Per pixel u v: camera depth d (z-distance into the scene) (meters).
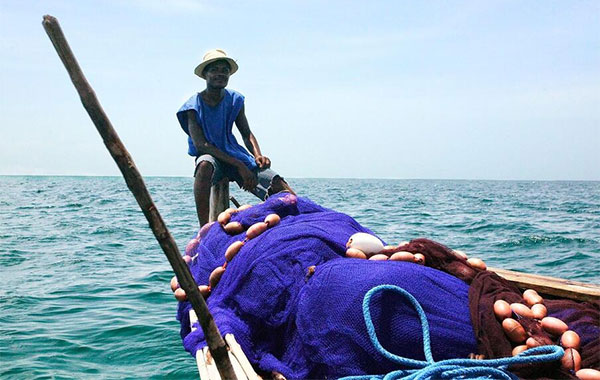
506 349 3.33
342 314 3.49
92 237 20.23
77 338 8.27
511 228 22.00
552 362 3.19
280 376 3.60
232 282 4.13
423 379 3.09
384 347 3.41
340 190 82.06
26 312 9.63
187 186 104.56
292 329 3.83
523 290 4.68
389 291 3.47
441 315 3.46
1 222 26.30
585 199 56.09
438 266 4.03
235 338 3.83
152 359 7.48
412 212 32.16
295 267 3.97
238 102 6.46
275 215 4.58
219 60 6.08
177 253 2.79
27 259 15.05
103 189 86.25
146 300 10.42
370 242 4.12
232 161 6.21
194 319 4.30
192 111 6.22
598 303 4.22
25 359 7.47
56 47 2.52
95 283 11.84
